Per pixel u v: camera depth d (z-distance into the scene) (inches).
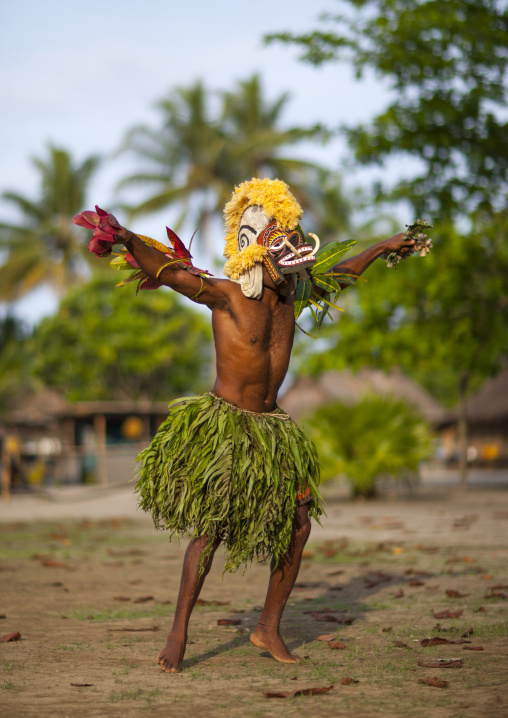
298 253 173.9
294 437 177.2
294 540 177.5
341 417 761.0
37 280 1856.5
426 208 742.5
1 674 162.6
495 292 852.0
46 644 192.5
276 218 179.5
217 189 1476.4
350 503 749.9
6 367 1718.8
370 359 927.0
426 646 184.7
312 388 1529.3
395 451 750.5
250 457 168.4
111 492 1047.0
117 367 1749.5
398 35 706.2
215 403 172.6
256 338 175.2
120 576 314.5
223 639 198.1
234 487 165.5
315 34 720.3
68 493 1042.1
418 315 903.7
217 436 167.0
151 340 1692.9
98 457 1186.6
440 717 130.3
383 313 906.1
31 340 1812.3
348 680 152.9
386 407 765.3
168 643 167.6
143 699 143.0
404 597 252.7
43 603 253.4
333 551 365.7
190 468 167.0
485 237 855.7
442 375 2082.9
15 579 307.7
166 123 1525.6
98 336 1711.4
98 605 249.0
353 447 761.6
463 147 731.4
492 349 896.9
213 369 1690.5
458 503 711.7
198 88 1520.7
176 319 1775.3
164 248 175.9
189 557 169.2
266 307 177.5
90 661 174.2
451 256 847.7
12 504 880.9
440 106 698.2
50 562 346.0
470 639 189.8
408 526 501.4
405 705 137.5
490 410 1537.9
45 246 1887.3
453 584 275.6
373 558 352.5
